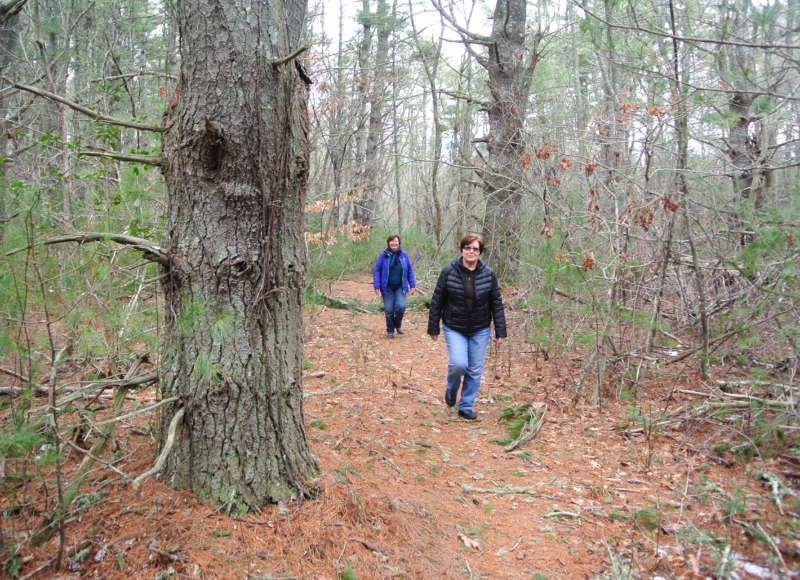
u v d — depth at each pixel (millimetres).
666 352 5891
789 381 4301
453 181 15555
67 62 7895
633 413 4594
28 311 2713
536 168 6941
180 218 2773
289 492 2893
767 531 2879
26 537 2395
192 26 2662
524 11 10781
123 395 2924
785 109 5000
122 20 10461
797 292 4488
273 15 2760
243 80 2654
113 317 2943
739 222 5219
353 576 2496
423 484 3748
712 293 5812
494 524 3344
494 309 5121
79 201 4262
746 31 4664
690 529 3053
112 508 2652
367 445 4223
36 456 2898
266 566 2449
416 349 7906
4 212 3023
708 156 6070
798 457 3594
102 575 2291
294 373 3039
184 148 2693
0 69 6684
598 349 5355
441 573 2725
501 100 10188
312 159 12227
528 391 5836
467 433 4824
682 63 5086
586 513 3438
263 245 2799
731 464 3834
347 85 12922
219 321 2562
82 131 6578
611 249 5527
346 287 13867
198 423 2756
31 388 2592
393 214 19875
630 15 5488
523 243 7309
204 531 2539
